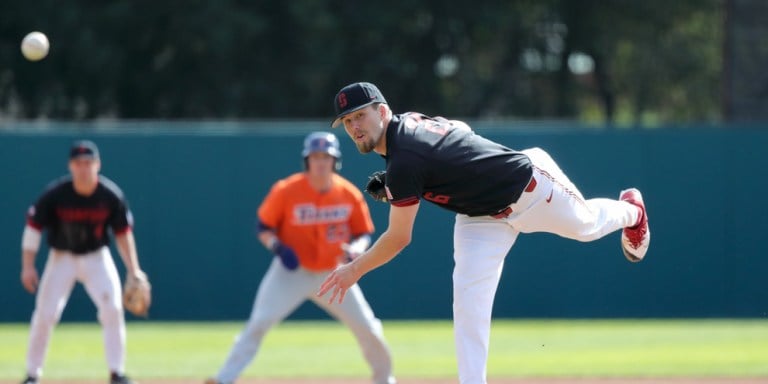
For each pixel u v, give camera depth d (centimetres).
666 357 3872
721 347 4178
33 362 2980
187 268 5159
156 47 8819
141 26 8612
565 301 5128
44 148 5122
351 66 9219
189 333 4769
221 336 4644
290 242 2950
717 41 11062
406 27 9319
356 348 4247
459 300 2042
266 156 5169
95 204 2967
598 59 10825
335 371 3562
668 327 4906
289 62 8869
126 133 5156
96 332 4853
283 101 8875
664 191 5128
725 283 5116
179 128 5212
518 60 10325
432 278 5134
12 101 9112
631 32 10594
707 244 5119
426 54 9656
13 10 8481
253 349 2925
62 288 2991
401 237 1991
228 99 8769
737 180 5116
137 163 5156
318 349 4225
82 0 8581
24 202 5116
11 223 5112
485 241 2044
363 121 1947
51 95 8856
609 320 5122
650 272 5122
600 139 5112
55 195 2962
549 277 5138
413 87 9662
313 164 2942
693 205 5122
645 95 11281
